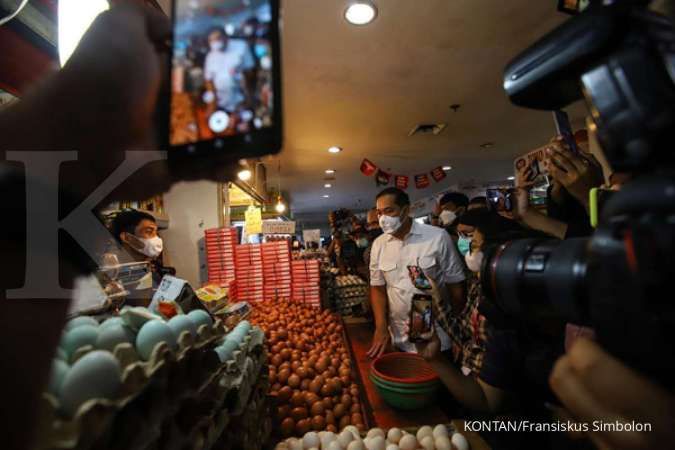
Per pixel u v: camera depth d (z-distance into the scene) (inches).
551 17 90.0
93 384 16.3
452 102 143.5
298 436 48.8
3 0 31.7
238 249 104.4
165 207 109.0
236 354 34.3
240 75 12.4
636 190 11.5
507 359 38.9
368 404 55.0
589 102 13.7
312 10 85.4
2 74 31.9
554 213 42.8
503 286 18.7
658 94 11.4
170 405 21.6
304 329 77.9
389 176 250.7
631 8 12.5
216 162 12.5
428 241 73.9
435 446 39.1
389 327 82.6
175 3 13.2
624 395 11.6
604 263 12.1
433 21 90.9
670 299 10.2
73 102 12.7
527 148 215.2
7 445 10.1
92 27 13.0
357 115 153.6
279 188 322.7
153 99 12.8
